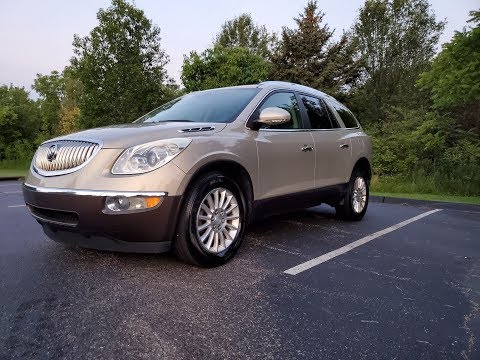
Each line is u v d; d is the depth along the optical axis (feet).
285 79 85.51
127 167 9.71
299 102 15.48
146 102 66.03
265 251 13.01
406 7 92.38
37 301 8.65
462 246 14.51
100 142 10.09
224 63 70.64
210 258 10.90
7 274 10.32
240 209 11.87
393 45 92.02
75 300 8.73
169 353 6.66
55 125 112.88
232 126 12.16
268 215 13.43
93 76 65.46
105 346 6.84
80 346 6.82
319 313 8.38
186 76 71.67
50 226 10.57
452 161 46.80
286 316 8.18
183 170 10.11
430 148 50.75
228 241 11.63
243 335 7.34
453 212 22.68
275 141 13.26
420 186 39.50
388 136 56.90
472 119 58.49
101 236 9.87
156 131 10.68
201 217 10.73
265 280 10.25
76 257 11.74
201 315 8.10
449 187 38.01
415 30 91.30
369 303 8.99
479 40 36.42
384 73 93.40
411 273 11.23
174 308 8.40
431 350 6.99
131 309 8.31
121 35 63.62
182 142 10.41
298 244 14.08
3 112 88.22
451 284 10.41
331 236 15.55
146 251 10.06
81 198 9.59
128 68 63.67
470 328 7.86
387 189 40.09
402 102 81.00
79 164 10.07
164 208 9.80
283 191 13.65
